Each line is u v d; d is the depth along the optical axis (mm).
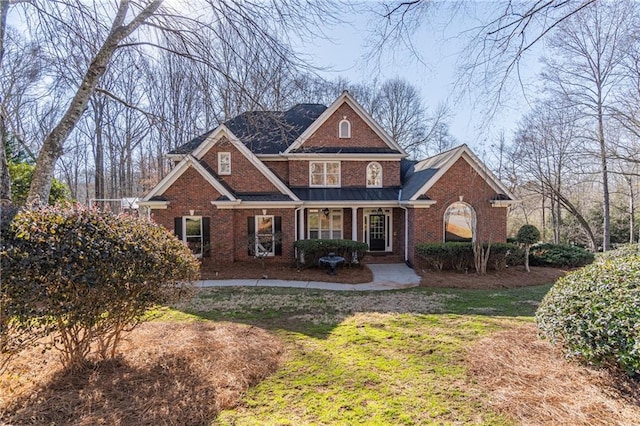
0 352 3779
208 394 4203
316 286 12023
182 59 7641
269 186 16453
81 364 4656
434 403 4047
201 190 15094
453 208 15656
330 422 3689
